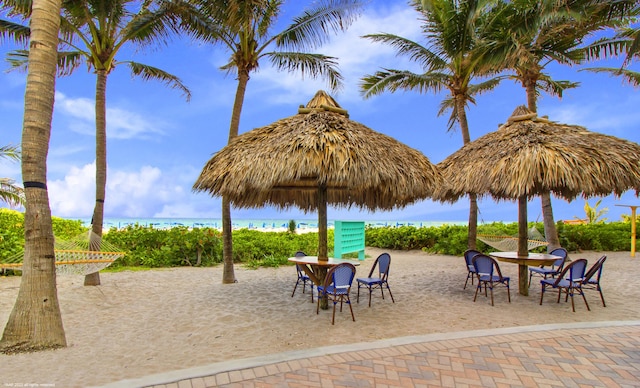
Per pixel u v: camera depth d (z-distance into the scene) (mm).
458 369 3516
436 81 11469
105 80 7941
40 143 4121
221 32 8320
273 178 4855
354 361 3676
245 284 8141
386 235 16922
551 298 6602
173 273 9688
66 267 6379
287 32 8586
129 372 3490
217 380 3250
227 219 8336
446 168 7508
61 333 4191
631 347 4043
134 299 6641
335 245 11531
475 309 5895
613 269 9820
